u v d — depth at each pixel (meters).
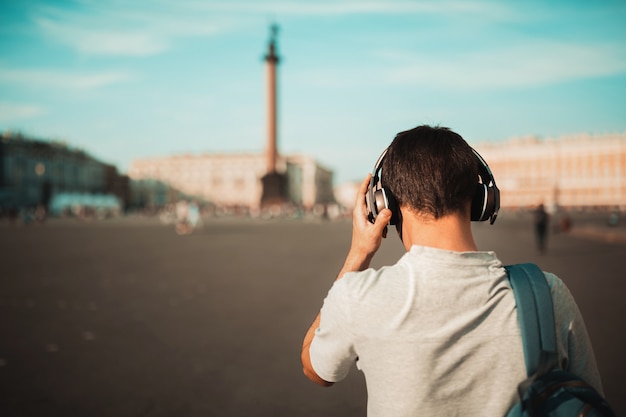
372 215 1.27
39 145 85.81
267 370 4.50
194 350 5.10
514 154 100.62
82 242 21.62
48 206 85.44
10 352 5.04
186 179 121.56
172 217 57.31
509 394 1.01
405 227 1.21
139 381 4.22
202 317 6.61
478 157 1.27
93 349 5.13
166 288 9.09
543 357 0.99
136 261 13.85
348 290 1.09
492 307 1.04
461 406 1.02
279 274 11.02
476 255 1.09
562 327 1.04
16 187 79.50
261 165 118.81
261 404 3.76
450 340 1.02
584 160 92.12
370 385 1.08
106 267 12.40
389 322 1.04
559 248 17.97
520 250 17.08
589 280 9.73
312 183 122.38
